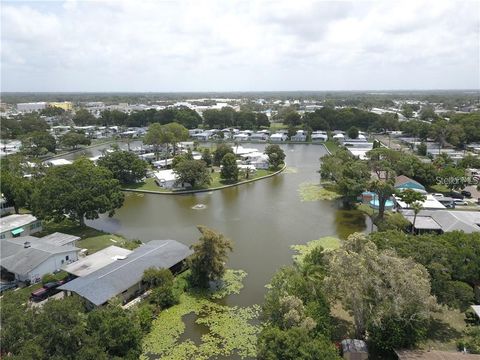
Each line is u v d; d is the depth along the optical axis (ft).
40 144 487.20
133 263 160.15
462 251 140.05
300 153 514.68
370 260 112.37
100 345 103.50
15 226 212.43
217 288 161.27
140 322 130.00
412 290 106.73
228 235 224.33
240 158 439.63
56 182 215.72
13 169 320.70
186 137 520.83
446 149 465.47
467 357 104.47
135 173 349.20
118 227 242.37
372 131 646.74
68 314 96.48
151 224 247.29
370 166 299.99
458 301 126.00
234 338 128.36
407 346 114.01
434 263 129.29
